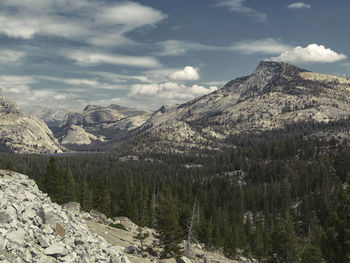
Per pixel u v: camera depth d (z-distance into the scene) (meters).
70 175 94.69
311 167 168.50
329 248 26.00
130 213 93.88
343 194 25.95
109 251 23.14
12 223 15.66
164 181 164.88
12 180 27.00
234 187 165.62
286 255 69.62
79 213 60.56
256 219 123.38
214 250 83.19
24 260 13.32
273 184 159.25
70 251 17.83
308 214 108.06
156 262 37.91
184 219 63.47
